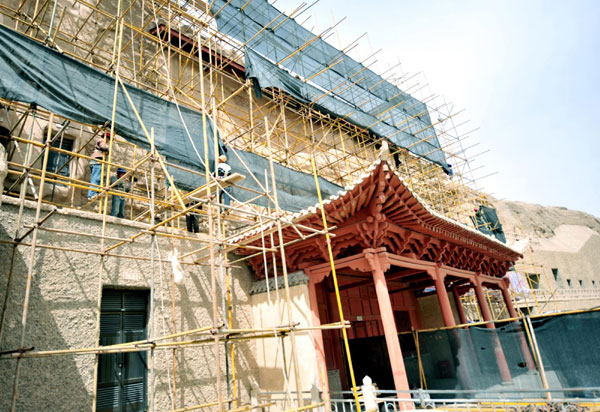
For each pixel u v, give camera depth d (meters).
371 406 7.48
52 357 6.91
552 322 9.12
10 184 10.16
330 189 16.08
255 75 15.93
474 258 15.34
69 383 7.00
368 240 10.48
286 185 14.10
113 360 7.93
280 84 17.23
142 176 13.02
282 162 18.45
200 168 9.70
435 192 27.62
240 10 18.00
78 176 11.70
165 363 8.58
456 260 14.30
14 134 10.53
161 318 8.80
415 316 17.44
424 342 10.96
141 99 9.03
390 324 9.80
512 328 9.63
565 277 39.12
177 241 9.84
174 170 10.12
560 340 8.95
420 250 12.29
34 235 6.03
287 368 10.10
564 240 48.91
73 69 8.02
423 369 10.81
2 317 6.05
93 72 8.31
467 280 16.41
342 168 23.06
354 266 10.59
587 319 8.71
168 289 9.20
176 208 10.33
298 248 11.17
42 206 7.52
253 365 10.61
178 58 16.84
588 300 36.06
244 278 11.46
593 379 8.39
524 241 18.66
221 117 16.78
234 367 9.68
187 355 9.04
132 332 8.42
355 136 24.36
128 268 8.55
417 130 26.84
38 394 6.57
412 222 11.03
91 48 12.84
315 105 19.86
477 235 13.55
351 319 13.96
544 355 9.04
